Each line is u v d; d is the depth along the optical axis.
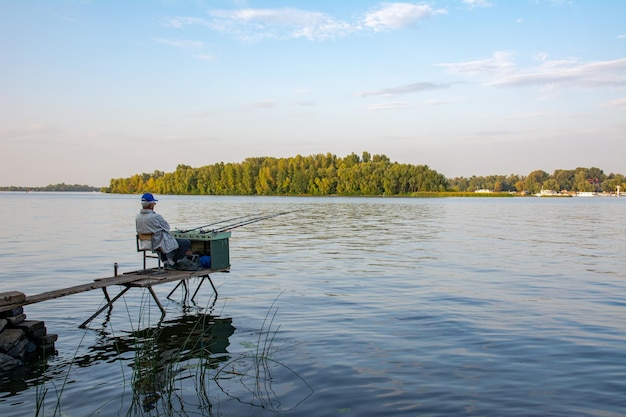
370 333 8.06
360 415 5.18
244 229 30.14
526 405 5.40
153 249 10.00
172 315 9.41
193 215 43.31
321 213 49.44
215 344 7.55
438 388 5.86
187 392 5.77
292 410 5.29
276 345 7.47
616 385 5.93
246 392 5.76
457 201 104.50
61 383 6.10
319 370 6.43
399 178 130.25
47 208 59.69
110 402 5.52
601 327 8.39
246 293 11.33
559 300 10.48
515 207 73.62
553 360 6.79
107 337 8.01
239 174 142.12
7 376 6.34
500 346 7.39
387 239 23.91
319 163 142.38
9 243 21.31
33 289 11.73
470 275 13.61
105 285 8.73
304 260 16.59
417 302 10.29
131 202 85.44
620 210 64.44
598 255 17.97
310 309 9.72
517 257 17.36
